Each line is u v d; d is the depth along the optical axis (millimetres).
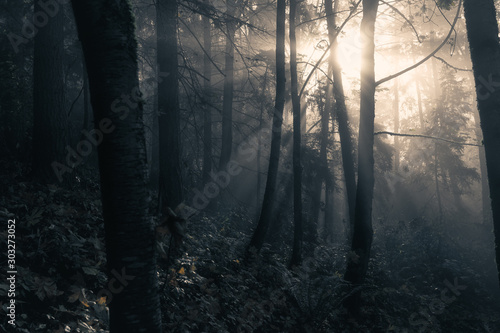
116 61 2994
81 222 6992
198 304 6223
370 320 9086
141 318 3051
